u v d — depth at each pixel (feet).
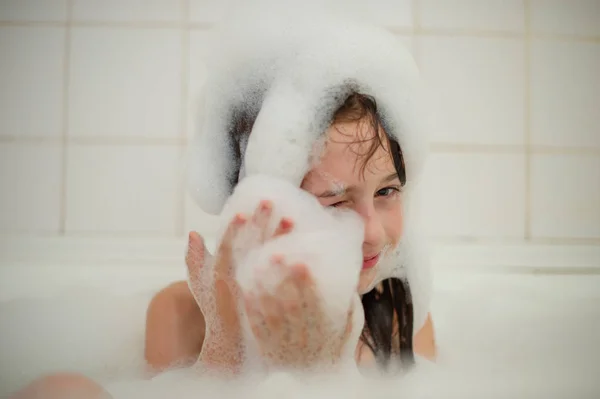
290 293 2.15
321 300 2.20
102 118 4.51
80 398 2.09
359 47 2.87
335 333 2.26
